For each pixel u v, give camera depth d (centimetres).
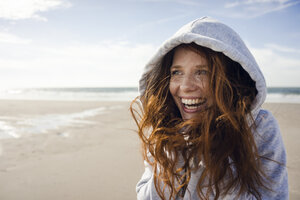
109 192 270
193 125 98
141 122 118
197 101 101
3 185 295
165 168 105
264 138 98
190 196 104
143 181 125
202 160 100
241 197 97
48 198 261
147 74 113
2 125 716
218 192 95
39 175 324
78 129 639
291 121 719
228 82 91
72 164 365
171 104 119
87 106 1342
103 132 595
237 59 84
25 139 530
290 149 418
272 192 99
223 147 93
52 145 478
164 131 106
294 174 302
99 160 382
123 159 384
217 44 84
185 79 99
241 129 92
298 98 2077
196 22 94
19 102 1731
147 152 122
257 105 91
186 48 97
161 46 97
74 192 273
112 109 1137
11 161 383
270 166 99
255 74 85
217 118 93
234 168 101
